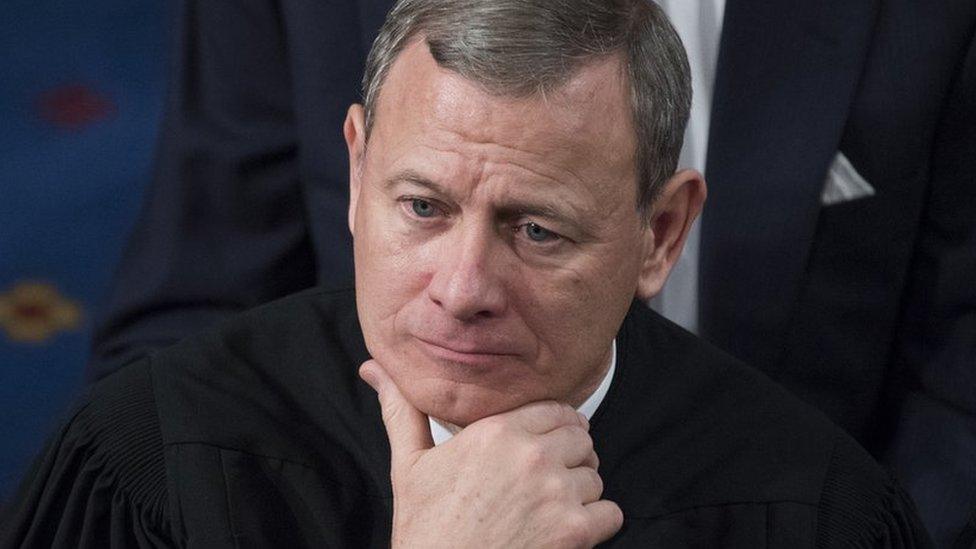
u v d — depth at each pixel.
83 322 16.08
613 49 6.29
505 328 6.45
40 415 15.25
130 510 7.51
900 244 9.84
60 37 19.02
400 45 6.39
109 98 18.39
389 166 6.36
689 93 6.77
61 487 7.67
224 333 8.09
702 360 8.12
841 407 10.06
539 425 6.70
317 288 8.48
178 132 10.64
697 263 10.05
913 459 9.77
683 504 7.51
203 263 10.52
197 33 10.74
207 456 7.45
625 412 7.80
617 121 6.31
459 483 6.65
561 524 6.62
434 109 6.20
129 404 7.74
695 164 10.23
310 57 10.30
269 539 7.27
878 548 7.58
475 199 6.23
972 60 9.56
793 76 9.67
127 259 10.73
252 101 10.68
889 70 9.59
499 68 6.12
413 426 6.86
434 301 6.40
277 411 7.72
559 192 6.23
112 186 17.38
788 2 9.62
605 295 6.56
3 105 18.08
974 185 9.71
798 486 7.56
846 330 9.93
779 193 9.68
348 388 7.82
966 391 9.74
